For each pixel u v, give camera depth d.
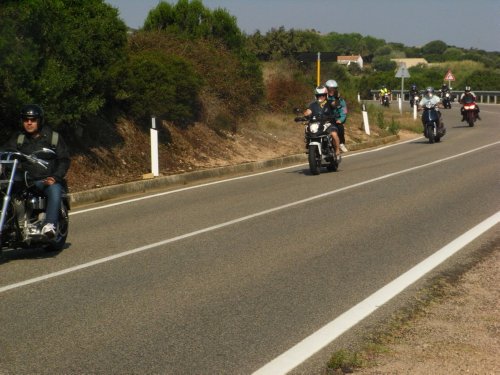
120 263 8.30
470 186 14.18
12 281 7.49
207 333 5.76
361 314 6.21
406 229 10.06
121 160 17.08
